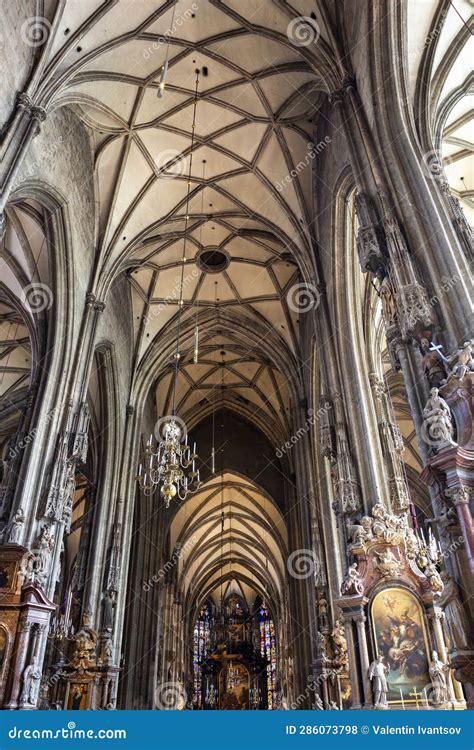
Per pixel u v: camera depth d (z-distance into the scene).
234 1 14.45
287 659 29.06
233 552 42.59
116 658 18.12
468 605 6.46
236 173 19.36
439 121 12.63
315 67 14.05
